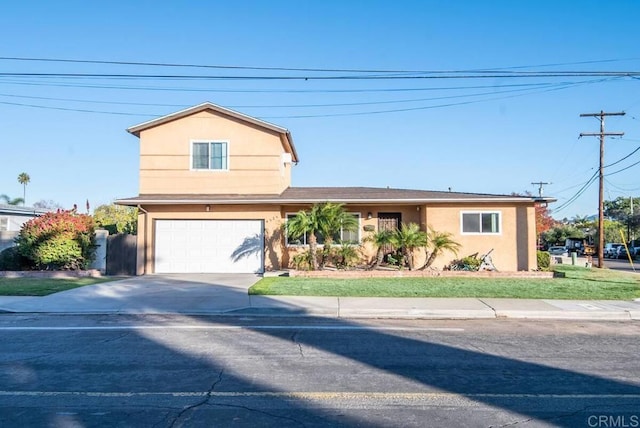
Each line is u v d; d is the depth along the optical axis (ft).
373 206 72.74
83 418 17.15
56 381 21.44
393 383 21.29
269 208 70.64
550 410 18.06
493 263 69.00
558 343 29.35
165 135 72.95
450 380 21.75
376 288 50.93
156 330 33.30
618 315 39.24
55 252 64.85
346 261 67.67
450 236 66.23
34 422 16.80
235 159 72.74
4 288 51.72
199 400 19.02
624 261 151.43
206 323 36.24
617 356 26.17
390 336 31.40
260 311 40.68
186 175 72.54
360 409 18.10
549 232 248.11
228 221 71.05
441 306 41.45
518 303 43.04
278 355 26.21
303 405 18.51
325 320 37.78
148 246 70.13
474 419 17.16
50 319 37.83
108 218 119.03
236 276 66.03
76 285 54.80
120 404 18.56
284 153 79.30
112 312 40.65
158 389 20.33
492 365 24.25
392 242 64.39
